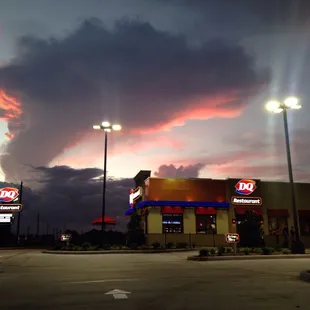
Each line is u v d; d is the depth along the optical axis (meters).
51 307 7.98
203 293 9.62
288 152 24.11
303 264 17.36
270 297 9.09
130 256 23.11
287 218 36.81
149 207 34.16
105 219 35.16
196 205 34.72
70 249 27.72
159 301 8.60
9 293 9.66
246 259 20.09
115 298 8.93
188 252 27.05
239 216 35.72
